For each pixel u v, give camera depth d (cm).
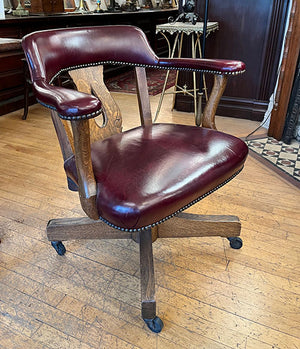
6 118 259
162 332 88
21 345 85
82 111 61
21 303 97
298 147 202
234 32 237
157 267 110
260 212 139
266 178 167
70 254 116
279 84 200
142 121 115
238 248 118
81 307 96
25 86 245
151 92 336
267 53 231
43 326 90
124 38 107
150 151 87
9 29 252
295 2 177
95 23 345
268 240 122
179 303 97
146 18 440
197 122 227
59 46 93
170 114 268
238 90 252
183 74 259
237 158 90
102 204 73
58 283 104
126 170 79
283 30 221
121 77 411
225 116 263
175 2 575
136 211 69
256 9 225
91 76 105
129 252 117
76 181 87
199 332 88
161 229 113
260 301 97
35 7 302
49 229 110
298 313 93
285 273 107
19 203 145
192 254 116
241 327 89
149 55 108
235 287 102
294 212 139
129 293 101
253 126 241
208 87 262
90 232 110
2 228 129
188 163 83
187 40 251
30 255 116
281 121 204
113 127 111
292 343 85
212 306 96
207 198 149
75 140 71
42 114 269
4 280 105
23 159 187
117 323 91
